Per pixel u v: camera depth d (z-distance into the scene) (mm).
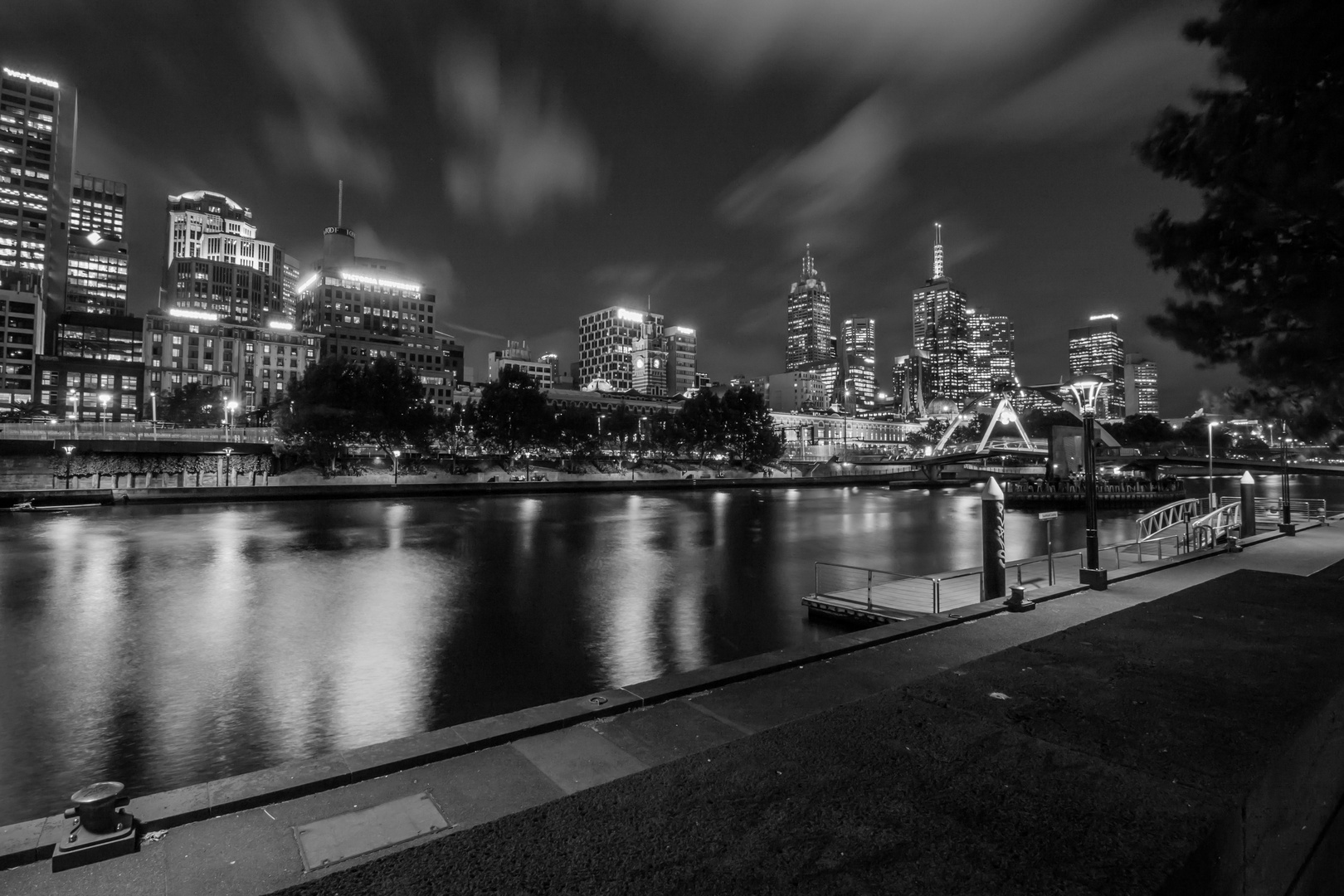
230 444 86688
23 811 10273
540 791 5402
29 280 185375
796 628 20906
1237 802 4660
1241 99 8312
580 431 115688
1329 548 20734
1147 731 6043
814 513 67812
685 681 7973
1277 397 9844
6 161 185250
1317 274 8094
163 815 4844
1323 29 7094
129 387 153250
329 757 5855
